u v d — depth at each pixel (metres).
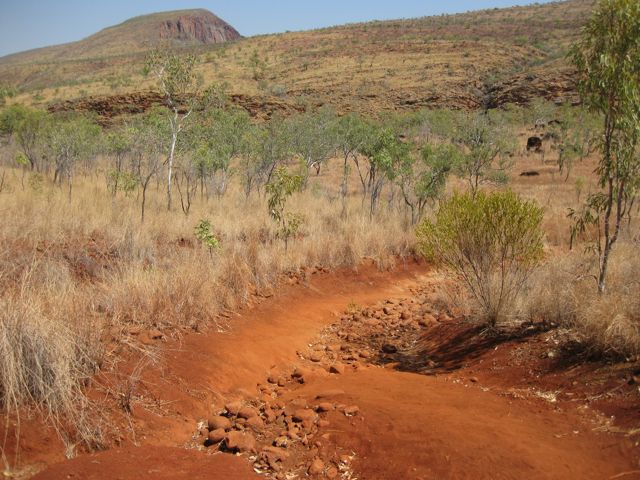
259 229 12.05
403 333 7.84
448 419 4.26
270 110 70.75
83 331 4.52
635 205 16.89
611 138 6.80
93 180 20.94
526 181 32.91
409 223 14.84
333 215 15.41
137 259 8.70
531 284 7.36
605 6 6.56
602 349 5.29
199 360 5.29
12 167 24.67
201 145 19.77
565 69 72.81
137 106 66.44
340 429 4.16
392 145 16.72
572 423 4.35
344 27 149.38
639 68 6.41
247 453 3.88
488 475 3.48
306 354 6.64
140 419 4.04
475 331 6.99
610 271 7.70
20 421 3.47
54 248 8.28
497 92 76.56
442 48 108.31
